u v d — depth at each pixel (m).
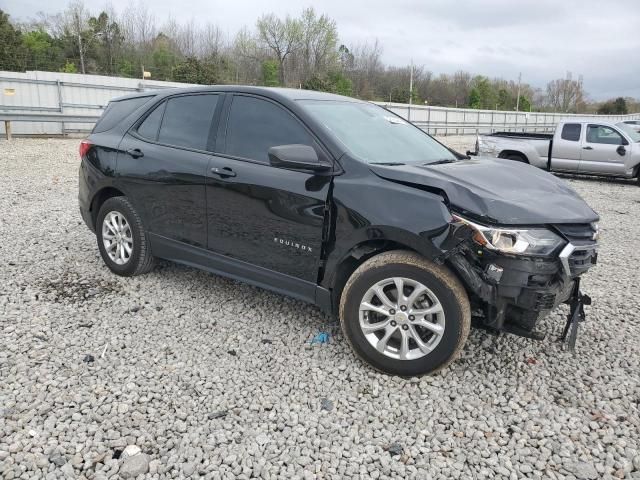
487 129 38.19
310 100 4.09
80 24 41.72
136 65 43.06
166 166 4.39
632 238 7.65
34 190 9.14
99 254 5.68
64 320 4.08
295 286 3.77
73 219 7.21
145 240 4.75
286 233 3.72
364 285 3.39
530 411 3.14
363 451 2.77
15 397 3.06
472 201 3.12
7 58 34.03
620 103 78.94
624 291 5.23
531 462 2.72
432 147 4.44
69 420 2.88
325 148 3.64
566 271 3.15
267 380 3.37
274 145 3.87
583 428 2.99
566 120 13.64
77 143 16.45
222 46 52.62
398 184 3.35
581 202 3.54
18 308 4.27
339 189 3.46
